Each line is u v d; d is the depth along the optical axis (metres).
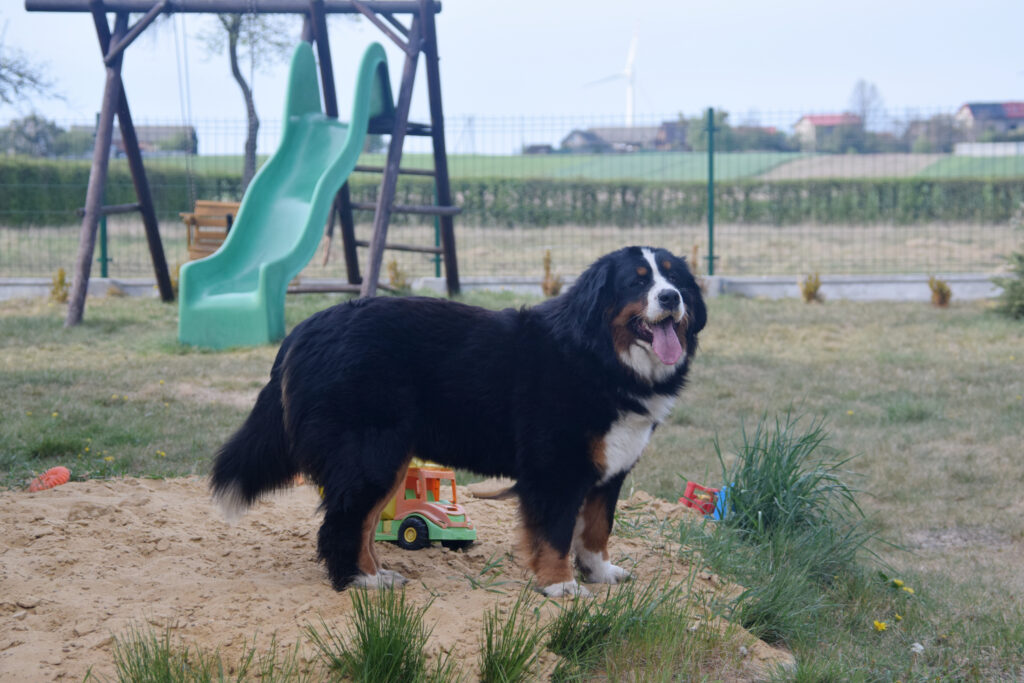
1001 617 4.74
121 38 13.56
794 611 4.53
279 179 13.35
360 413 4.09
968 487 7.15
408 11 13.51
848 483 6.96
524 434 4.24
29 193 21.38
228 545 4.70
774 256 23.52
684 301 4.46
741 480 5.84
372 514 4.16
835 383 10.30
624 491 6.46
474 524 5.40
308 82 14.22
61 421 7.35
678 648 3.83
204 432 7.36
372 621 3.36
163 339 11.77
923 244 24.59
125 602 3.87
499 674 3.31
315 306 14.48
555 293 16.28
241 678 3.17
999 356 11.85
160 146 27.52
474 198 22.88
